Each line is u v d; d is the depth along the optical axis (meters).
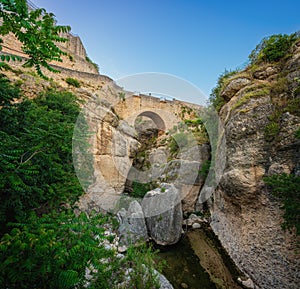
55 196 3.04
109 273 2.45
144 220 4.73
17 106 3.22
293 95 3.93
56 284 1.58
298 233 2.68
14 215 2.35
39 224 1.95
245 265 4.02
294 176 3.10
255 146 4.16
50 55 2.12
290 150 3.52
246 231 4.16
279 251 3.30
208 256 4.70
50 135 3.05
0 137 2.31
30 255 1.50
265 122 4.15
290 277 3.05
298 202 2.76
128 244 3.89
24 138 2.73
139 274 2.83
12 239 1.46
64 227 1.96
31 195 2.57
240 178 4.08
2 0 1.57
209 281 3.87
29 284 1.57
